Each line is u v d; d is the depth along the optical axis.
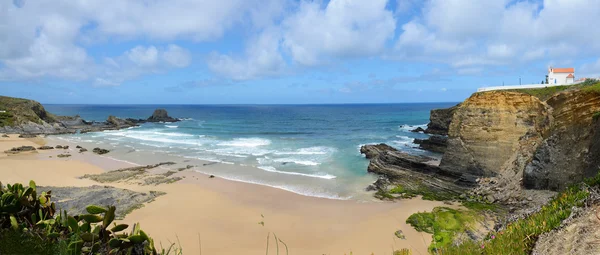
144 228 18.19
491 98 25.97
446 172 27.19
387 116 128.62
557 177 19.69
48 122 76.12
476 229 17.08
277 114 153.62
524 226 7.19
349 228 18.70
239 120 110.50
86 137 60.06
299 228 18.80
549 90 35.19
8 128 63.16
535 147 22.86
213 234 17.78
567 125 19.34
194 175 30.94
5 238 4.63
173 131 72.12
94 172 32.12
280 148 46.59
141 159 38.84
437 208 20.38
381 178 28.36
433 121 62.50
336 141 54.19
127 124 85.75
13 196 5.03
